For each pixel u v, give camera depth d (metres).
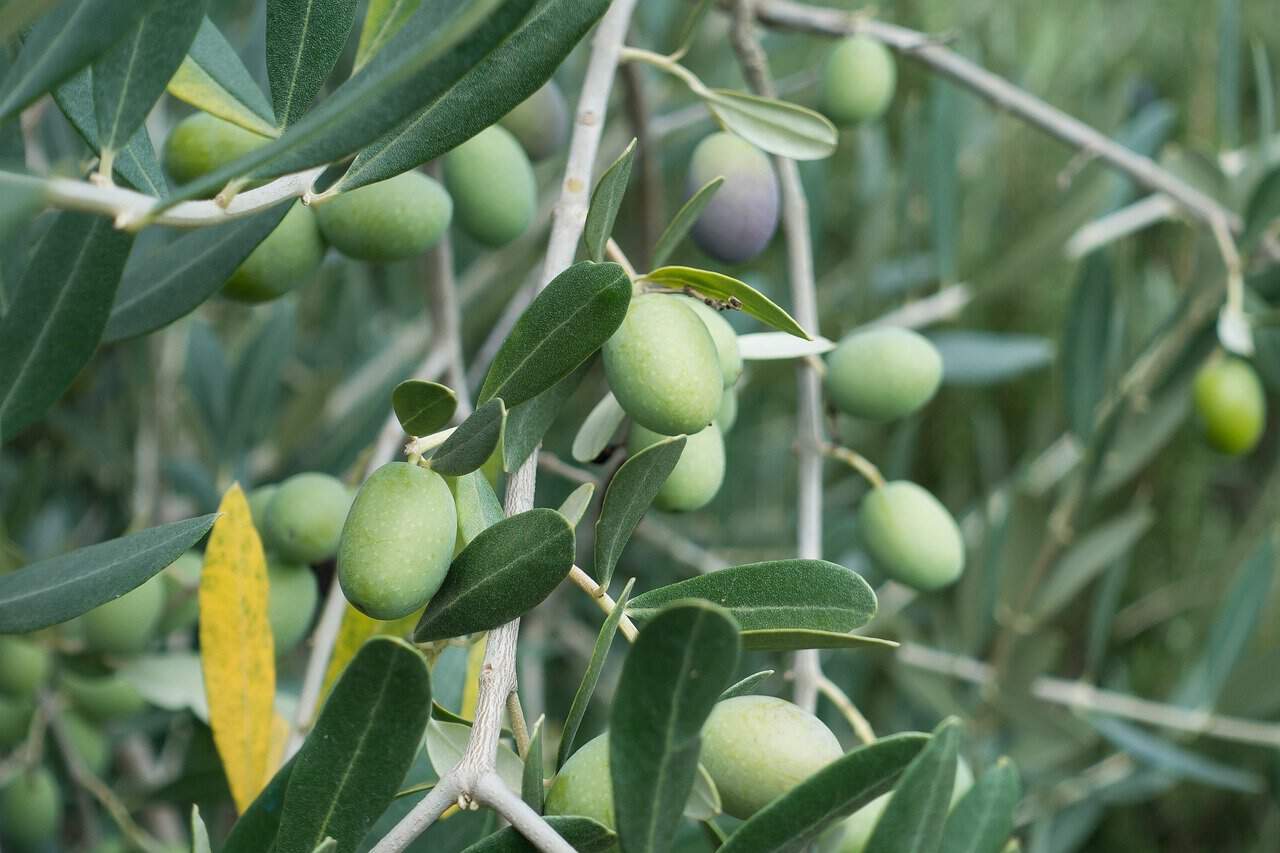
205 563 0.64
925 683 0.86
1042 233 0.85
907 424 0.86
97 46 0.55
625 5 0.63
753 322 0.82
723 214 0.68
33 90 0.55
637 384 0.60
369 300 0.94
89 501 0.92
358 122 0.56
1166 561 1.08
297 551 0.68
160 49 0.58
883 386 0.68
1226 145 0.85
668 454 0.59
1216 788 1.06
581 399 0.89
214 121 0.65
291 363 0.96
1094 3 1.11
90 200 0.56
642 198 0.81
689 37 0.65
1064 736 0.85
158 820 0.87
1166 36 1.15
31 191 0.54
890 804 0.57
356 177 0.59
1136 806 1.10
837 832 0.63
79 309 0.60
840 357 0.69
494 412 0.58
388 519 0.58
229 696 0.64
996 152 1.01
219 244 0.63
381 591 0.58
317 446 0.88
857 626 0.60
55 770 0.83
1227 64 0.85
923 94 0.99
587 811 0.58
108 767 0.89
